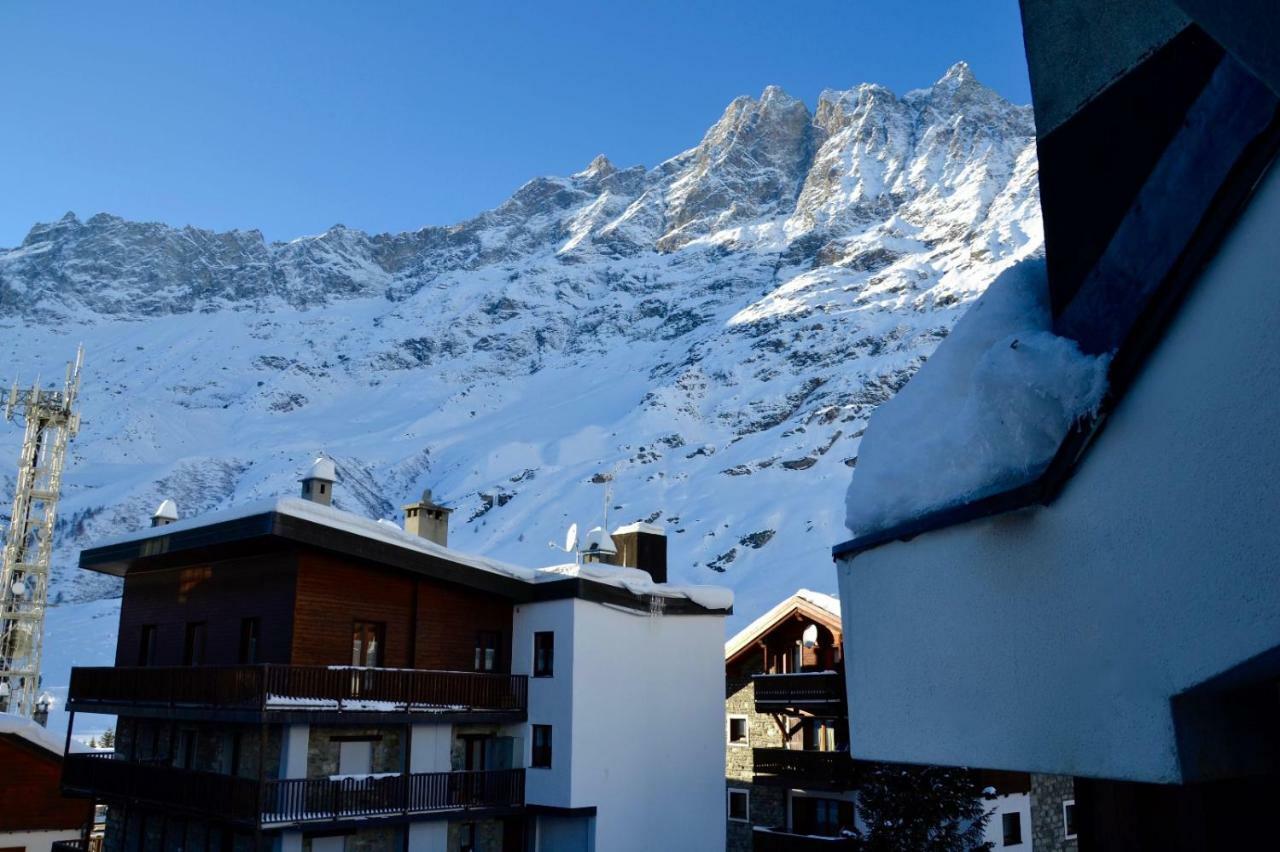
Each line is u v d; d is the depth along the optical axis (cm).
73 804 2680
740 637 3158
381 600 2388
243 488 18850
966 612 345
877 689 394
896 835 2178
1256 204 238
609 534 3309
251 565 2377
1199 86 257
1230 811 287
